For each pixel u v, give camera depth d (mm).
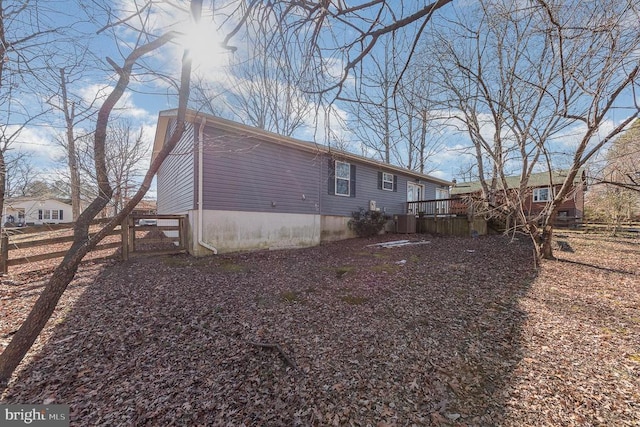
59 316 3412
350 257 7047
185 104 2342
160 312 3598
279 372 2484
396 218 12289
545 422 1874
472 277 5191
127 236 6246
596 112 4199
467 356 2686
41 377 2365
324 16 2074
